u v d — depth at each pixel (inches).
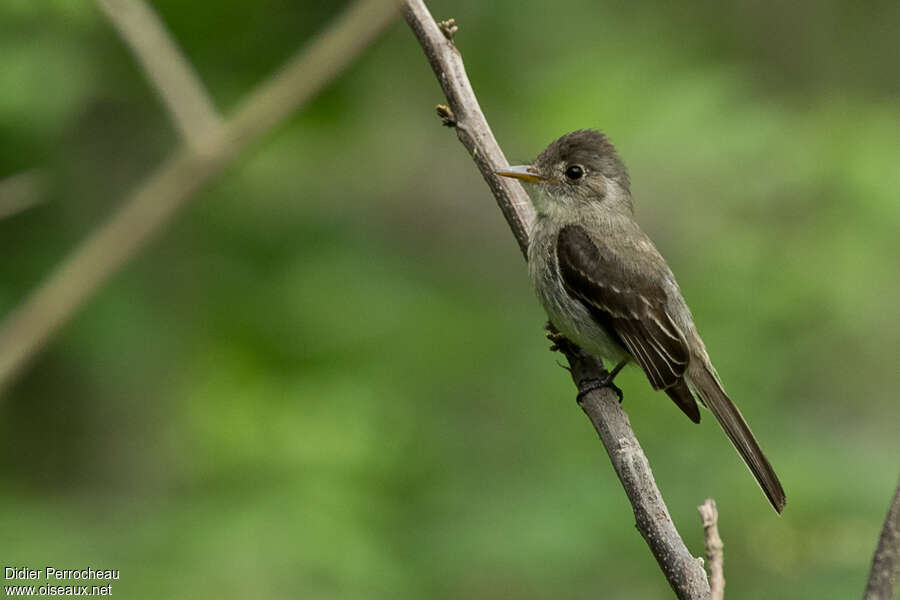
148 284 475.8
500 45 560.7
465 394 518.0
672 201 589.9
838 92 633.0
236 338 496.1
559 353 546.6
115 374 458.6
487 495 446.9
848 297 520.4
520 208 289.4
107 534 381.4
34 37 445.1
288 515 397.4
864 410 522.6
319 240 539.2
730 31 647.8
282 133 522.9
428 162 663.1
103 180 462.0
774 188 554.6
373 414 467.2
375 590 386.6
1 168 451.8
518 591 424.8
